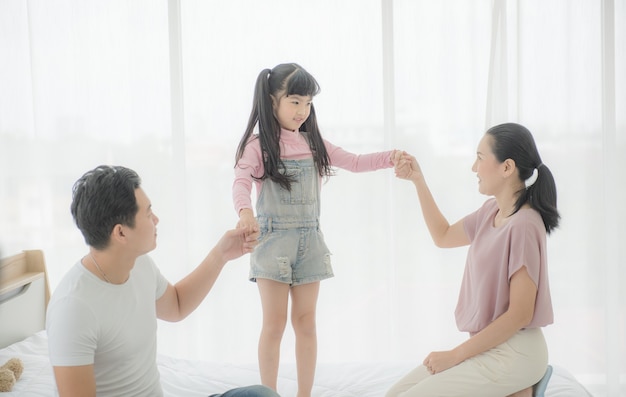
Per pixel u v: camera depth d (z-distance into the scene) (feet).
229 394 4.94
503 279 5.65
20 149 8.80
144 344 4.79
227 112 8.58
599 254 8.59
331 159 7.21
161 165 8.68
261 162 6.69
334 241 8.68
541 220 5.73
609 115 8.36
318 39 8.44
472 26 8.34
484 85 8.38
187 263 8.71
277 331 6.73
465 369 5.47
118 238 4.51
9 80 8.73
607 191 8.50
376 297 8.73
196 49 8.54
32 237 8.86
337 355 8.83
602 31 8.29
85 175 4.60
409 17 8.36
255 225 5.61
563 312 8.73
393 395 5.85
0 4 8.68
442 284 8.68
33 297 7.84
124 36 8.59
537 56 8.39
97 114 8.68
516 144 5.75
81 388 4.30
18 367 6.54
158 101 8.60
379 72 8.44
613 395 8.71
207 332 8.88
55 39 8.62
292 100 6.59
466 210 8.55
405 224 8.61
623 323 8.68
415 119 8.47
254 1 8.45
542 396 5.43
